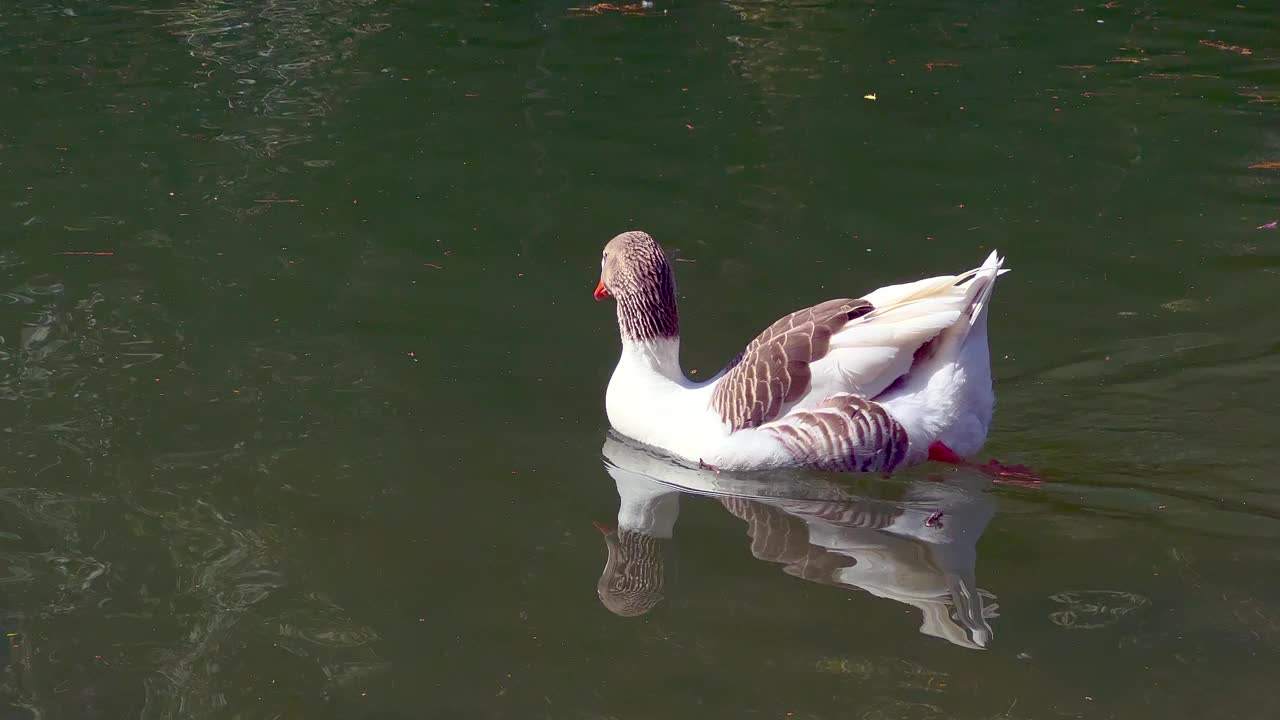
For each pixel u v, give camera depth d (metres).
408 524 3.67
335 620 3.49
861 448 3.79
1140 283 4.25
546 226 4.49
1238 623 3.45
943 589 3.54
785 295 4.23
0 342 4.05
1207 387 3.96
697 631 3.47
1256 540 3.61
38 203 4.54
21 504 3.67
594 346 4.13
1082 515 3.69
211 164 4.74
